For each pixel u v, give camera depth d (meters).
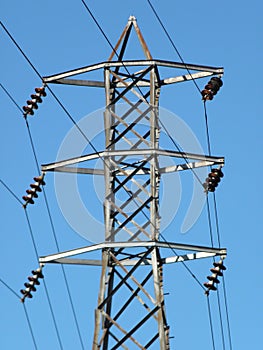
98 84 58.81
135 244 55.25
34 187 56.59
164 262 57.09
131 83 57.56
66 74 57.69
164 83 58.94
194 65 58.06
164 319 55.38
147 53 58.09
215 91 57.03
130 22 58.78
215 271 56.62
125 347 54.31
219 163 56.94
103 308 54.84
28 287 56.94
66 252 55.78
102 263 55.44
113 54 58.38
